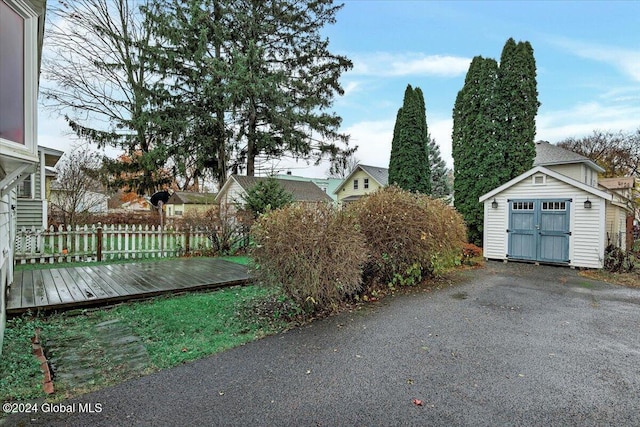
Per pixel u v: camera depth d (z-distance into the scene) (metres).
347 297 5.64
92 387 2.69
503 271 8.67
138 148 17.33
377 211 6.66
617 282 7.30
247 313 4.68
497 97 12.50
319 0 17.45
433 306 5.31
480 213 12.65
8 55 2.56
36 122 2.78
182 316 4.46
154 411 2.38
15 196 7.86
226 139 17.41
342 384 2.81
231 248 10.70
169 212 22.59
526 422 2.32
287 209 4.97
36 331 3.85
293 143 17.67
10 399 2.47
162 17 14.84
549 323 4.49
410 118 16.12
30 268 7.23
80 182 13.59
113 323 4.19
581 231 8.99
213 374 2.96
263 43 17.30
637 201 10.32
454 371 3.07
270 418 2.33
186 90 16.25
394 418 2.35
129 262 8.41
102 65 16.31
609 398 2.63
